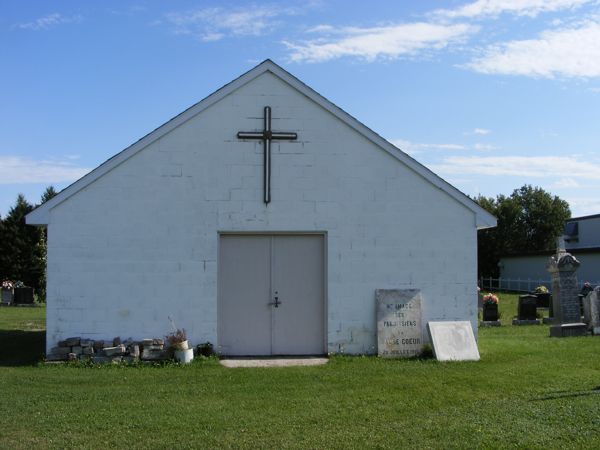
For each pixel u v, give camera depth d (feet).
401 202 46.78
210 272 45.34
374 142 46.68
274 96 46.26
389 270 46.60
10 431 26.99
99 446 25.18
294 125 46.32
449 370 40.37
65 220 44.55
